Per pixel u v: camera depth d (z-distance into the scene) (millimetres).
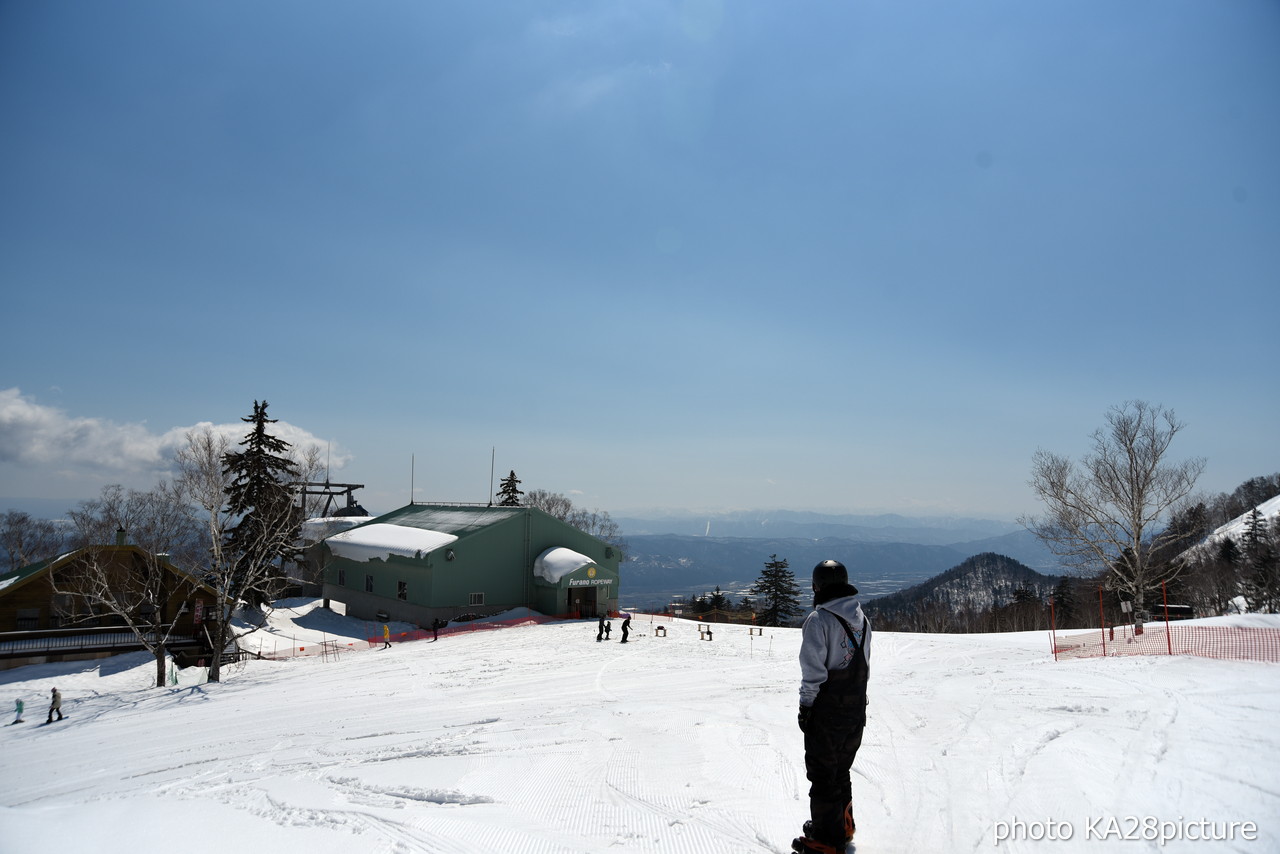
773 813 5254
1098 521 36469
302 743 12188
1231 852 3781
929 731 8000
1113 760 5805
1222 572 67500
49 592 35000
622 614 50438
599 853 4641
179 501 35625
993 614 80188
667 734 9016
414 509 64375
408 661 29000
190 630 37625
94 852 4910
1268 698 7973
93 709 23078
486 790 6430
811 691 4215
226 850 4934
